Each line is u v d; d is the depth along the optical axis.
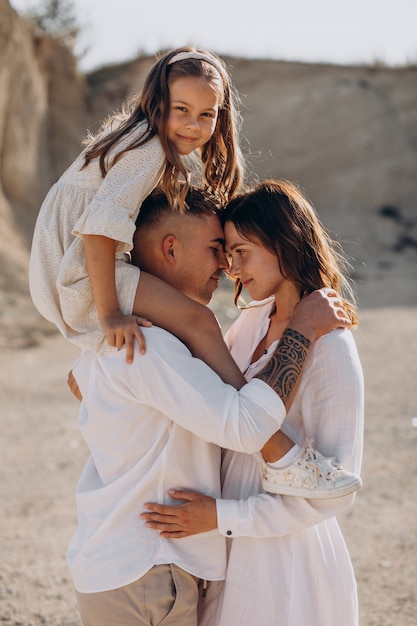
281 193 2.51
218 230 2.53
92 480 2.45
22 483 7.19
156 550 2.29
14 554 5.52
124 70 30.27
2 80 21.38
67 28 27.20
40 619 4.53
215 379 2.29
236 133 2.80
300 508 2.31
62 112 25.95
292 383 2.29
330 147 31.78
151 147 2.46
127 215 2.39
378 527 5.73
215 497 2.40
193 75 2.52
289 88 32.56
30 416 9.63
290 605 2.35
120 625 2.28
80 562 2.33
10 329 15.02
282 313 2.59
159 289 2.40
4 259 17.94
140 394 2.31
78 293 2.43
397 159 32.22
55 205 2.52
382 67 34.66
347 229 29.84
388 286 22.81
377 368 11.58
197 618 2.45
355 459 2.36
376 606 4.48
